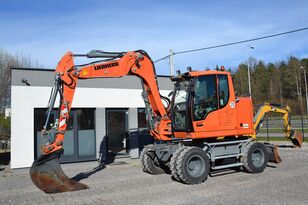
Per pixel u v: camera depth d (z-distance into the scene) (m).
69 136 13.38
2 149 24.31
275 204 6.23
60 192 7.86
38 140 12.87
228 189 7.62
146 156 10.10
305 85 65.25
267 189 7.45
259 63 80.88
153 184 8.55
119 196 7.36
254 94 74.38
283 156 12.91
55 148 7.93
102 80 14.06
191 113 8.97
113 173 10.66
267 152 9.98
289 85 74.31
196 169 8.55
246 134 9.95
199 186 8.09
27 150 12.45
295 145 15.81
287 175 9.02
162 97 10.16
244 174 9.45
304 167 10.20
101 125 13.91
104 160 13.81
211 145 9.22
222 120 9.45
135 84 14.83
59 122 8.22
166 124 9.87
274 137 23.09
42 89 12.89
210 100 9.34
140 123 15.02
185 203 6.55
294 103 61.44
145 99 9.92
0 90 33.94
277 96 73.94
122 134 14.55
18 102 12.45
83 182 9.15
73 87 8.58
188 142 9.62
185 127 9.19
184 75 9.34
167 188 8.00
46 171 7.83
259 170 9.57
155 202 6.73
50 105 8.18
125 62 9.27
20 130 12.40
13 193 8.12
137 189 8.01
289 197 6.68
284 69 77.56
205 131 9.14
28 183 9.47
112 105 14.20
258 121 12.27
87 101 13.67
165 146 9.44
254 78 77.56
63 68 8.44
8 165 13.98
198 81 9.21
